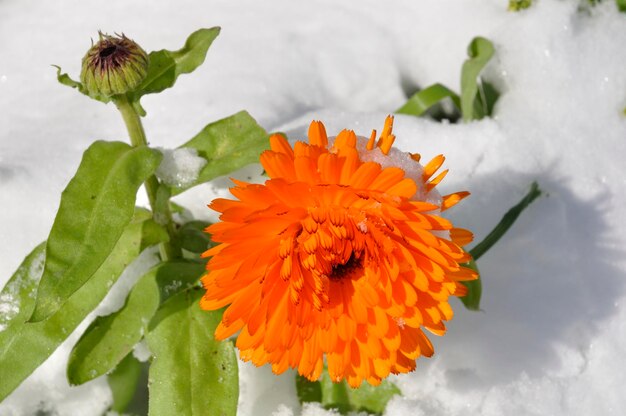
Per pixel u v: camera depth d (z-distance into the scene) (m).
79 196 0.39
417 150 0.46
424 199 0.39
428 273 0.38
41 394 0.43
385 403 0.42
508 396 0.42
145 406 0.43
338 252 0.38
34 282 0.41
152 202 0.42
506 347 0.43
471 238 0.39
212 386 0.40
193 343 0.40
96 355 0.40
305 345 0.38
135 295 0.41
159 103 0.48
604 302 0.43
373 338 0.38
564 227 0.44
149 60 0.39
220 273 0.38
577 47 0.48
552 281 0.44
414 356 0.38
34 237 0.44
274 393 0.43
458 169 0.46
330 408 0.42
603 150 0.46
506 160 0.46
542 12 0.48
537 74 0.48
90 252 0.38
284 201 0.37
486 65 0.48
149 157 0.39
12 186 0.45
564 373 0.42
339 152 0.37
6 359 0.40
